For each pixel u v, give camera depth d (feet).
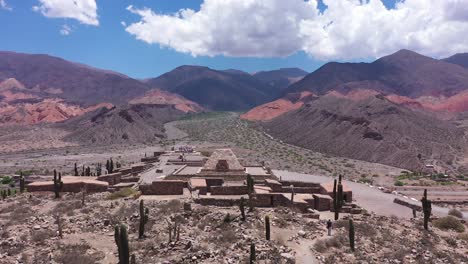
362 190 211.00
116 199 117.19
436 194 221.46
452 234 111.14
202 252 69.31
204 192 128.06
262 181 151.64
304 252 76.95
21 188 139.44
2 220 91.91
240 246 74.33
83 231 83.25
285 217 99.76
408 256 79.20
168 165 205.26
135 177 158.30
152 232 82.99
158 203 108.68
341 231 94.84
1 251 68.28
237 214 97.40
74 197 119.96
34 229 82.64
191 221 91.50
